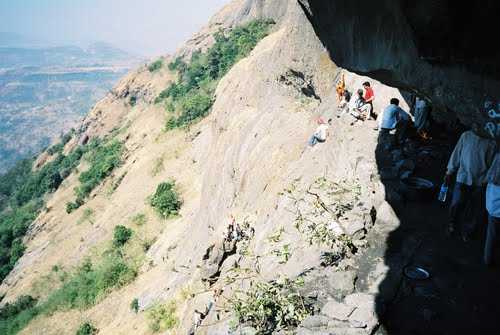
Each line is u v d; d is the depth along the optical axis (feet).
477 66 15.06
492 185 18.86
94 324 91.30
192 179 133.39
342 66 25.52
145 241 118.83
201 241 71.20
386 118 32.78
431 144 32.99
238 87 105.40
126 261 113.50
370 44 21.21
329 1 22.74
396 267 20.39
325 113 54.80
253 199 54.85
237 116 91.04
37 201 261.24
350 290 19.26
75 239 161.89
